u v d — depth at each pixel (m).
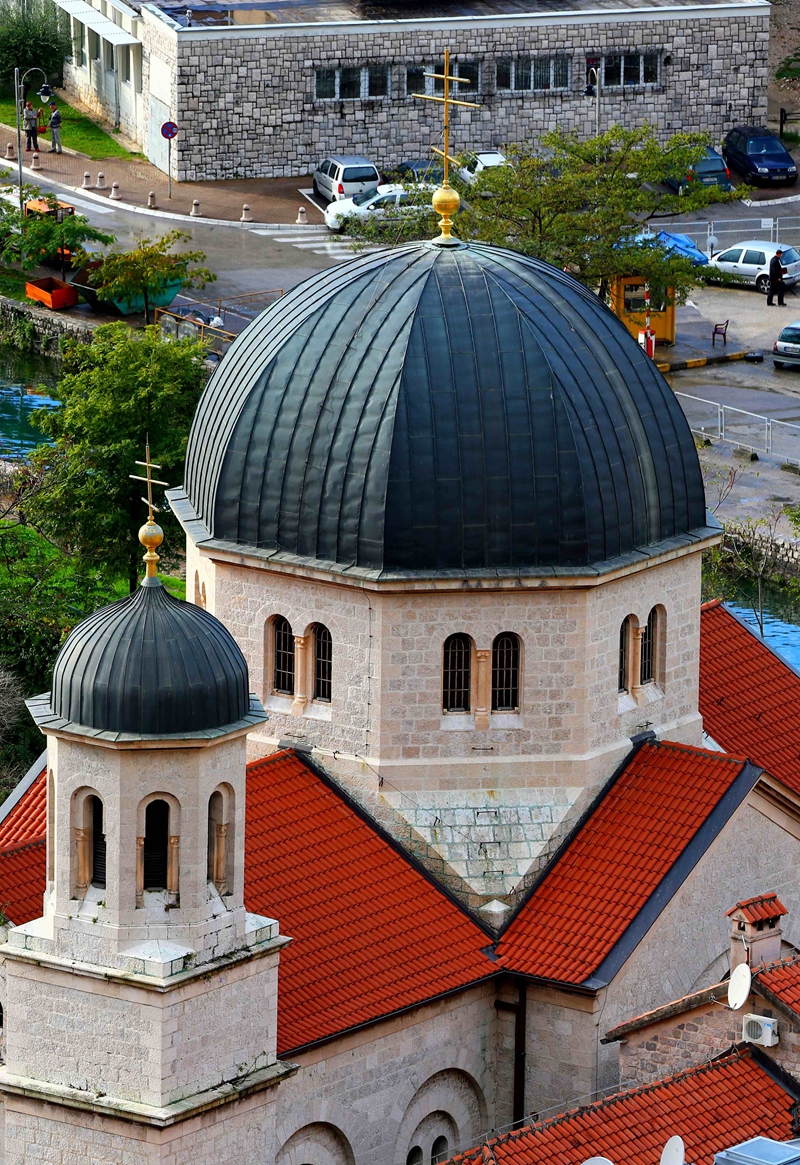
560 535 88.56
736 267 199.25
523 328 89.88
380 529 87.44
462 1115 88.69
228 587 91.75
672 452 92.69
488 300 90.56
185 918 75.62
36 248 192.62
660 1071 83.31
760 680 105.00
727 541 150.88
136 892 75.56
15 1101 77.50
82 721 74.94
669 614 93.75
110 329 143.88
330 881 87.31
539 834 90.12
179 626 75.38
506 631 89.25
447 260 92.44
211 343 176.25
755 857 92.12
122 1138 75.94
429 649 88.81
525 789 90.56
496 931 88.75
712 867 90.19
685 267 174.00
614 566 89.38
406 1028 85.25
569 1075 87.44
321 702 91.19
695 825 89.81
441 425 88.00
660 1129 76.50
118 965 75.25
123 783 74.69
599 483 89.19
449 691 89.94
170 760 74.88
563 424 88.75
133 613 75.44
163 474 136.50
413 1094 86.06
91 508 136.50
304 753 91.25
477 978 86.56
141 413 136.88
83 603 136.38
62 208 199.75
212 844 76.50
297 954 84.12
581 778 90.88
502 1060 88.81
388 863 89.12
